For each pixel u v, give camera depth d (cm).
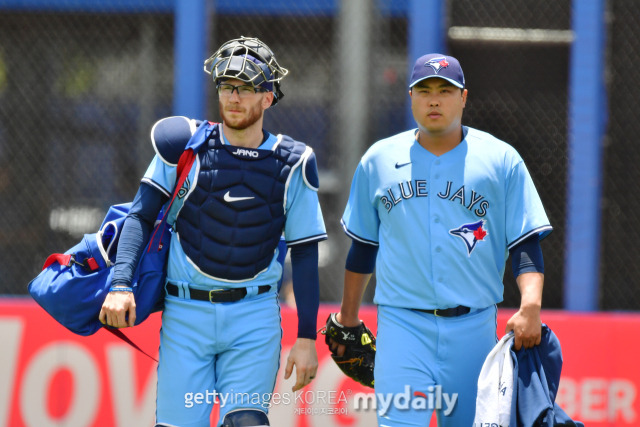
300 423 1870
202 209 1180
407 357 1207
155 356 1930
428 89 1177
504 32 2155
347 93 2053
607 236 2119
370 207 1275
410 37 2059
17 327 1964
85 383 1941
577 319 1897
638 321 1886
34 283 1212
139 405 1925
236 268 1185
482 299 1216
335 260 2083
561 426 1183
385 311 1236
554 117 2152
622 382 1880
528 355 1194
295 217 1228
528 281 1189
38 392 1945
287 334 1916
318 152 2158
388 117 2070
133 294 1180
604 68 2098
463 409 1216
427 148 1227
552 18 2150
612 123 2119
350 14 2056
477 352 1212
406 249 1216
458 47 2162
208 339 1192
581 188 2061
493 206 1209
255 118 1171
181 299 1200
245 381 1197
